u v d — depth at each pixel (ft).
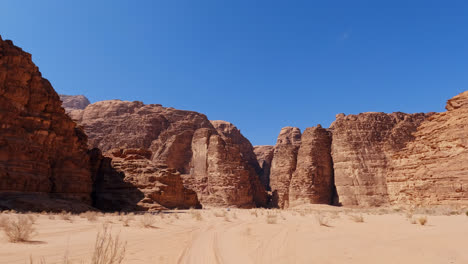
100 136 388.57
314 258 23.24
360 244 29.17
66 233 34.14
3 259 19.45
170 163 341.82
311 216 79.71
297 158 303.27
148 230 41.73
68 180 109.60
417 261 21.29
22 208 78.59
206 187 303.27
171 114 422.41
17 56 102.06
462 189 85.87
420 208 91.61
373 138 267.80
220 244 31.53
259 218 73.77
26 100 101.09
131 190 145.69
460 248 25.20
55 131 112.27
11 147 89.56
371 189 244.83
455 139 96.73
